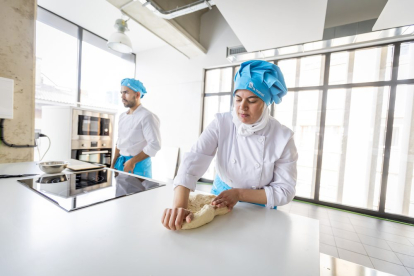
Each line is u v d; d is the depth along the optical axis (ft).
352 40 8.38
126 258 1.38
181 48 11.87
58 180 3.20
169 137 14.38
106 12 10.38
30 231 1.64
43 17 10.15
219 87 13.12
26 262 1.26
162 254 1.45
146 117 5.78
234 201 2.43
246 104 2.46
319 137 10.51
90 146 9.36
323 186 10.50
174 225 1.79
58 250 1.41
